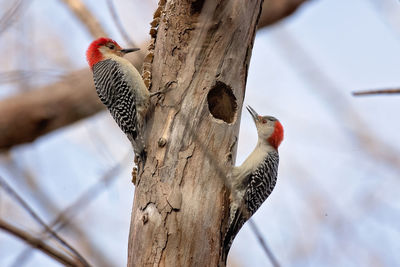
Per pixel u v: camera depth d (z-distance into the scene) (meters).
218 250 9.73
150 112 10.34
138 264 9.24
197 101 10.14
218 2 10.28
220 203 9.84
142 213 9.53
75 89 14.71
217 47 10.32
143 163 9.95
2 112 14.38
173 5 10.59
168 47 10.49
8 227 6.09
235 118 10.57
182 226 9.36
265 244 7.41
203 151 9.87
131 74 11.89
